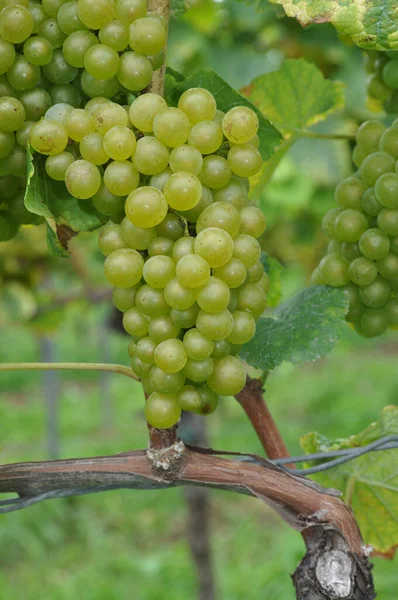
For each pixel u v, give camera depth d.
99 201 0.63
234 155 0.62
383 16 0.63
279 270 0.81
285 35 1.40
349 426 4.80
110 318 1.36
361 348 6.86
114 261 0.61
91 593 2.84
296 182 1.77
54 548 3.30
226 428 4.70
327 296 0.71
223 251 0.59
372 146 0.71
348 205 0.71
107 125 0.61
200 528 1.52
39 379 6.47
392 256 0.70
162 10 0.64
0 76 0.64
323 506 0.63
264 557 3.08
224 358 0.61
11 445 4.75
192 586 2.83
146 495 3.78
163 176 0.61
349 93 1.38
